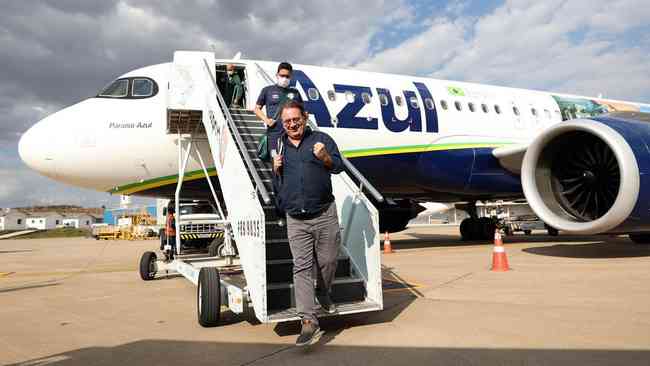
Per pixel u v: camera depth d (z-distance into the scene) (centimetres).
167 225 927
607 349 326
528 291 562
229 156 523
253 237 406
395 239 1912
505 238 1762
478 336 372
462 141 1162
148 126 909
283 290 420
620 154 788
